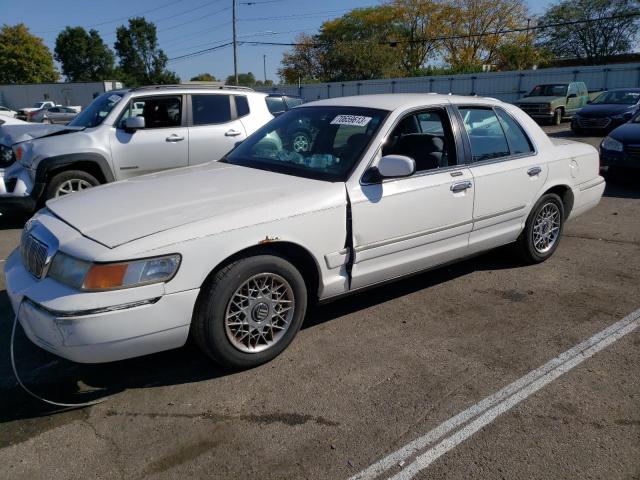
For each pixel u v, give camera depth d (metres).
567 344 3.75
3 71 68.75
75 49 78.56
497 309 4.34
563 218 5.48
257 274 3.27
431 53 59.47
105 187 3.89
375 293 4.68
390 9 59.06
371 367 3.46
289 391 3.20
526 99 22.58
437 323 4.09
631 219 7.17
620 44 52.41
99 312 2.79
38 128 8.03
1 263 5.60
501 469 2.55
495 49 55.22
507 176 4.67
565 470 2.54
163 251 2.92
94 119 7.43
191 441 2.77
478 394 3.16
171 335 3.03
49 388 3.27
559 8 53.69
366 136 3.93
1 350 3.74
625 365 3.46
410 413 2.98
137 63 79.69
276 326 3.48
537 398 3.12
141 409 3.05
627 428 2.84
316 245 3.51
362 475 2.52
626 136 9.01
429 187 4.05
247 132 8.10
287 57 67.38
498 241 4.83
